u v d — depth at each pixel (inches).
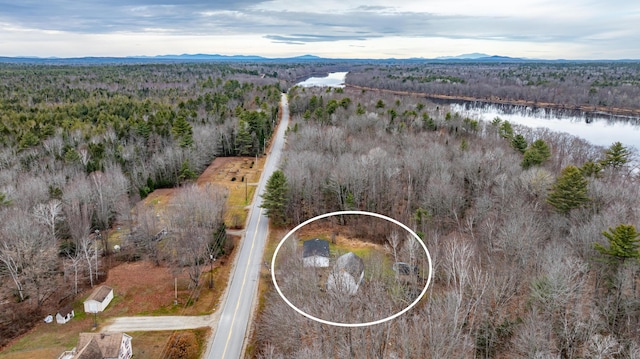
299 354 1315.2
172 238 2267.5
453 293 1478.8
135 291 1998.0
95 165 3117.6
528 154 2984.7
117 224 2642.7
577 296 1457.9
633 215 2082.9
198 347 1641.2
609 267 1688.0
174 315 1823.3
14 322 1754.4
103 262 2255.2
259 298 1939.0
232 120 4288.9
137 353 1599.4
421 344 1333.7
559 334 1429.6
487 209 2400.3
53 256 2071.9
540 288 1507.1
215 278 2101.4
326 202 2765.7
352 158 2947.8
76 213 2324.1
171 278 2108.8
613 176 2817.4
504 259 1866.4
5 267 2005.4
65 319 1777.8
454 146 3452.3
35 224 2178.9
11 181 2815.0
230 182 3378.4
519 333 1446.9
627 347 1413.6
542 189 2534.5
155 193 3203.7
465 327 1513.3
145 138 3740.2
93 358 1432.1
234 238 2506.2
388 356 1352.1
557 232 2096.5
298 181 2662.4
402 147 3538.4
